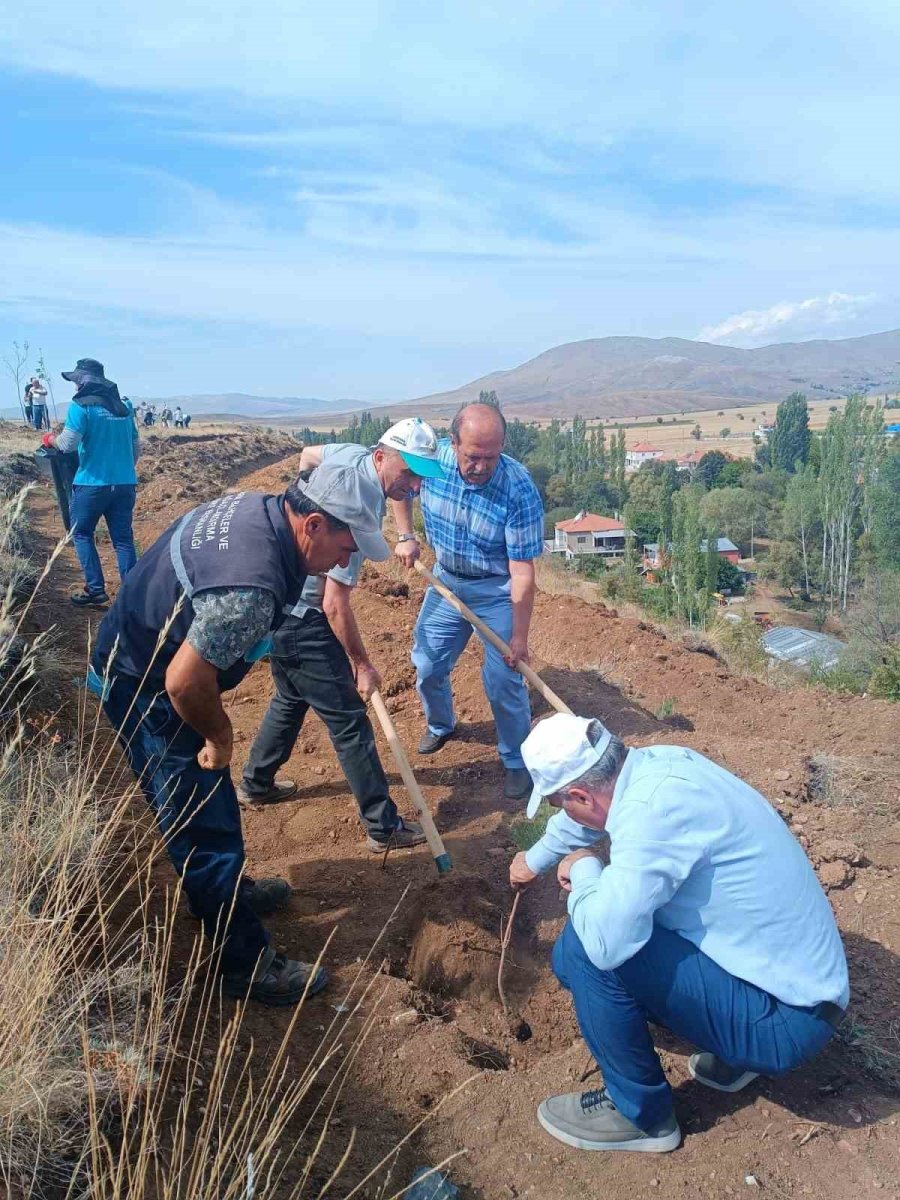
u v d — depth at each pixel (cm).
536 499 438
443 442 447
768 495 9906
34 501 1146
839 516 6128
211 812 289
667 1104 259
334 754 520
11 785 327
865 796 455
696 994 241
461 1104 274
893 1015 310
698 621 3048
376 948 348
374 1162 249
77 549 708
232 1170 225
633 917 229
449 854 412
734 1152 258
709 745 507
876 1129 266
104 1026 251
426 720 571
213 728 264
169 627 252
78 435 676
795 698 649
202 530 263
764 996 241
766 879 237
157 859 370
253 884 361
